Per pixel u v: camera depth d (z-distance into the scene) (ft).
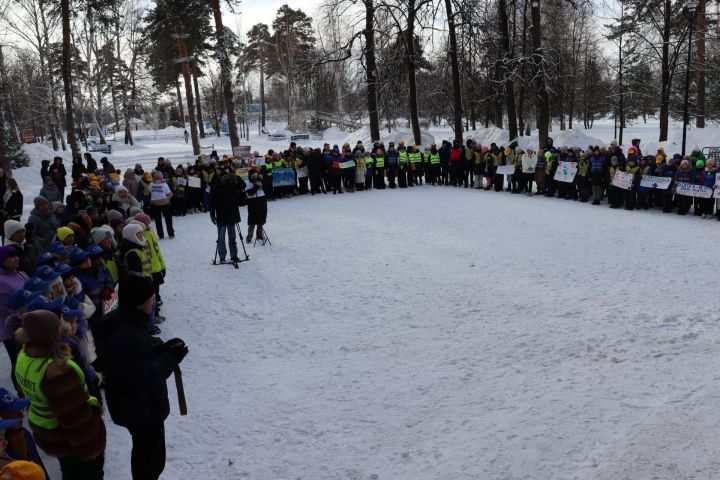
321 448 16.96
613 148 59.93
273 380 22.20
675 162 54.70
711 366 19.58
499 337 24.44
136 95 187.52
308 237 48.75
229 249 41.75
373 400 19.77
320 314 29.71
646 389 18.25
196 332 28.27
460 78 101.91
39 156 105.29
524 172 69.67
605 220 51.29
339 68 163.02
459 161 78.59
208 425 18.85
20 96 169.89
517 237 44.98
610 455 14.70
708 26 108.88
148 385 12.09
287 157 73.77
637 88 130.41
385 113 108.99
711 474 13.44
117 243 31.68
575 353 21.97
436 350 23.72
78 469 13.20
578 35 143.84
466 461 15.30
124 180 58.34
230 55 107.24
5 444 11.44
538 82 96.58
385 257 40.55
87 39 142.00
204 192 67.21
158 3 128.98
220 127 231.09
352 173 76.74
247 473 15.92
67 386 11.87
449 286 32.68
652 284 30.60
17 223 25.70
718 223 48.57
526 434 16.26
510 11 104.42
